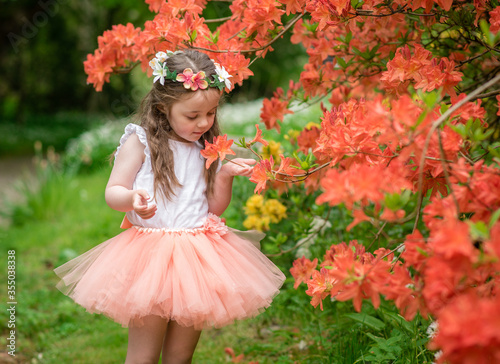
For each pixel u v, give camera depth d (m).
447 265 1.13
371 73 2.72
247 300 2.01
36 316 3.58
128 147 2.11
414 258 1.33
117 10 13.95
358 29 2.58
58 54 17.03
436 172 1.48
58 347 3.22
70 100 18.53
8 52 16.02
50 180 6.86
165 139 2.14
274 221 3.44
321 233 3.36
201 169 2.21
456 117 1.58
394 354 2.15
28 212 6.54
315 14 2.01
